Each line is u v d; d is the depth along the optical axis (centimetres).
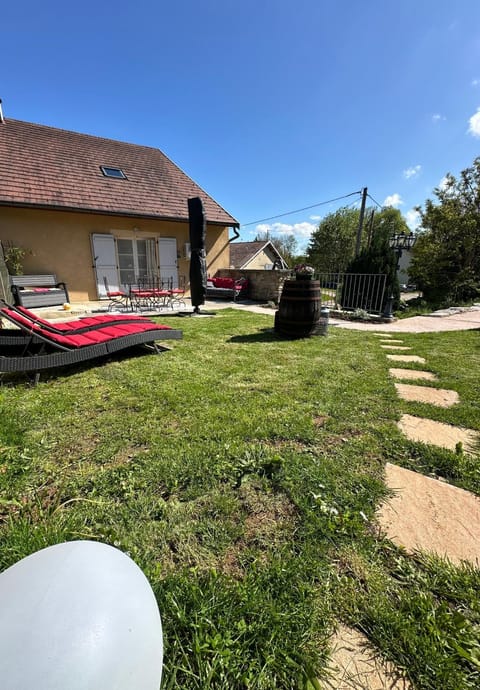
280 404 238
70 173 889
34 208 770
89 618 60
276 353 387
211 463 165
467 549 117
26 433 196
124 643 60
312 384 282
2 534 120
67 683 52
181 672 81
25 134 911
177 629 89
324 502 138
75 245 864
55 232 829
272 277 957
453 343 442
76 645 56
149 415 221
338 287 859
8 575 67
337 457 173
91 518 130
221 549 117
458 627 89
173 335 389
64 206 798
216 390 267
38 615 59
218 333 504
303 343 441
